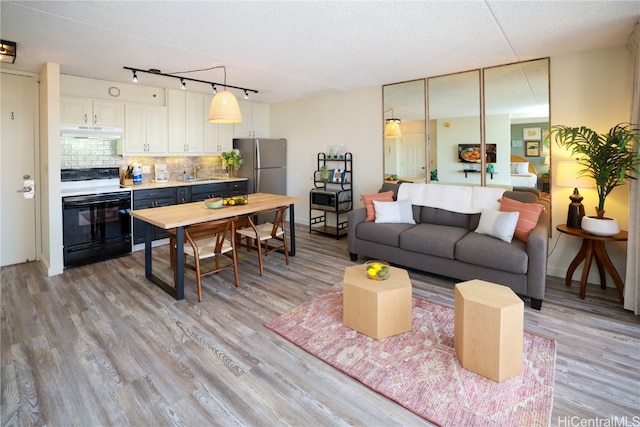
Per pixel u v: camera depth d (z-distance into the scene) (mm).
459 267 3297
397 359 2178
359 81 4707
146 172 5203
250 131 6367
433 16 2529
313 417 1717
